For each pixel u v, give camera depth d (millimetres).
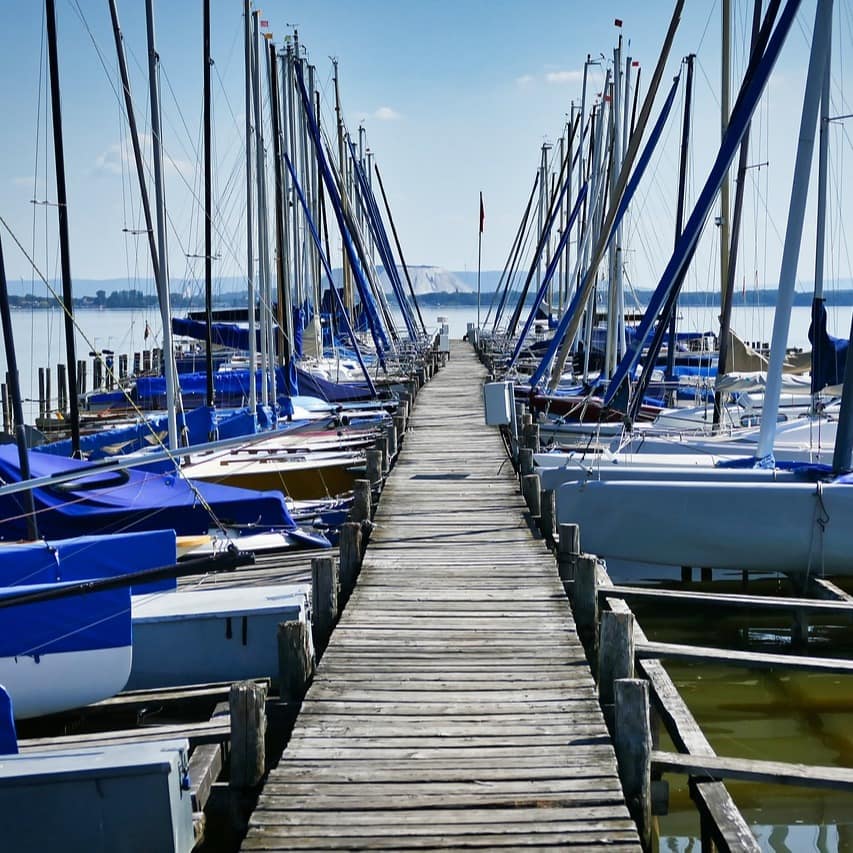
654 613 13078
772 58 13516
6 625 8852
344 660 8656
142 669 9812
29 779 5953
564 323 24516
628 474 13656
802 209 13398
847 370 12992
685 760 7176
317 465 17781
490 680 8219
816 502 12633
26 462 11422
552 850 5840
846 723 10039
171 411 16828
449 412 24297
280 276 26578
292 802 6375
